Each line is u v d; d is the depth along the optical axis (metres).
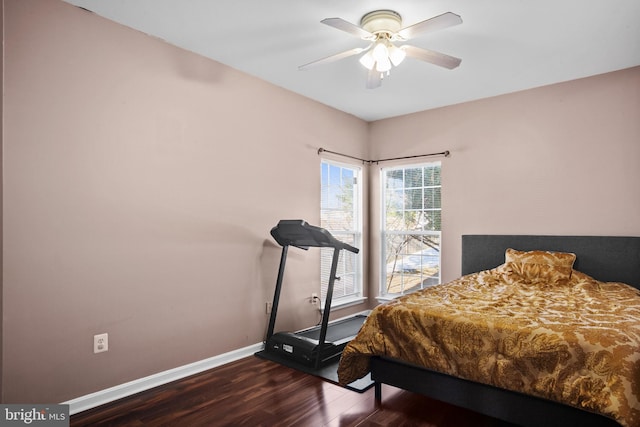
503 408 2.07
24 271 2.23
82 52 2.48
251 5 2.46
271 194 3.75
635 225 3.38
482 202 4.21
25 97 2.24
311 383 2.86
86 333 2.47
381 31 2.51
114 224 2.62
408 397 2.63
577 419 1.84
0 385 2.14
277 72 3.54
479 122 4.25
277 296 3.54
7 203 2.17
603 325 2.06
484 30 2.75
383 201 5.08
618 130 3.48
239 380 2.91
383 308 2.59
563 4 2.43
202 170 3.16
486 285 3.42
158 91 2.88
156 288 2.84
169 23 2.68
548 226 3.81
